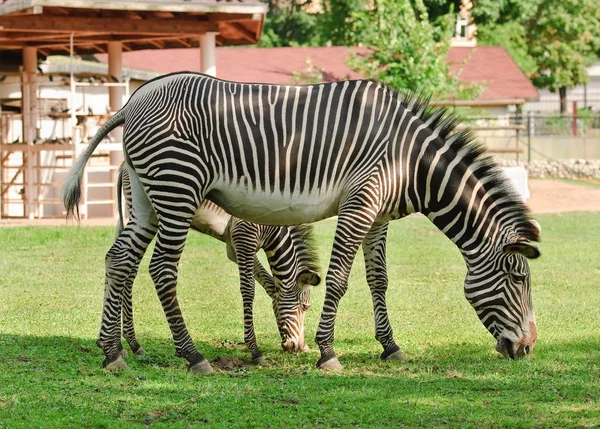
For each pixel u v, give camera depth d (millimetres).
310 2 52188
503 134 40969
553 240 18672
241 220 9305
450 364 8906
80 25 19438
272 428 6688
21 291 12930
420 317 11492
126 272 8703
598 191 29469
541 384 8000
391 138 8562
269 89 8602
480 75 43312
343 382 8047
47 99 22531
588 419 6910
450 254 16875
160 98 8508
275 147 8438
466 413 7031
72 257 16078
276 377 8383
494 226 8703
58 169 23578
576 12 51688
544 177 35812
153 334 10422
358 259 16469
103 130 8930
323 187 8531
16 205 25203
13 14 18188
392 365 8914
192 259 15961
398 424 6789
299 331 9766
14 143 22078
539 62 52625
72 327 10617
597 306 12242
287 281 9656
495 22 49188
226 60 42781
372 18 34312
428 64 31188
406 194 8641
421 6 32062
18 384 7773
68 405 7191
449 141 8688
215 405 7223
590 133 44469
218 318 11398
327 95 8602
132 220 8805
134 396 7488
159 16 19969
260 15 19594
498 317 8797
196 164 8359
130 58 39688
